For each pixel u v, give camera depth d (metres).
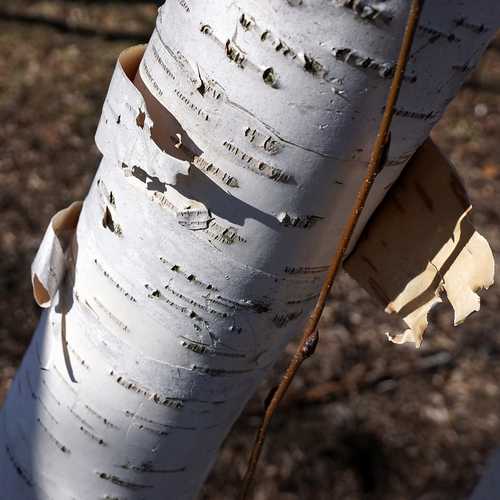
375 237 0.91
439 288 0.86
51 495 1.06
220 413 0.99
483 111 4.73
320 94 0.69
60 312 0.97
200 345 0.89
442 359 3.32
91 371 0.95
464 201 0.83
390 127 0.72
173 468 1.02
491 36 0.70
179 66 0.74
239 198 0.77
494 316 3.54
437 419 3.08
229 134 0.74
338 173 0.75
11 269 3.32
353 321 3.42
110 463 1.00
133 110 0.78
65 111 4.15
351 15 0.64
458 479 2.87
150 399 0.94
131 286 0.87
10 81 4.28
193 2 0.72
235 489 2.72
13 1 4.88
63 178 3.79
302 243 0.80
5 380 2.90
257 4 0.67
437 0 0.64
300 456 2.85
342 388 3.13
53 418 1.00
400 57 0.65
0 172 3.75
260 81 0.70
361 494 2.79
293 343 3.26
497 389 3.25
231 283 0.83
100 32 4.77
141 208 0.82
